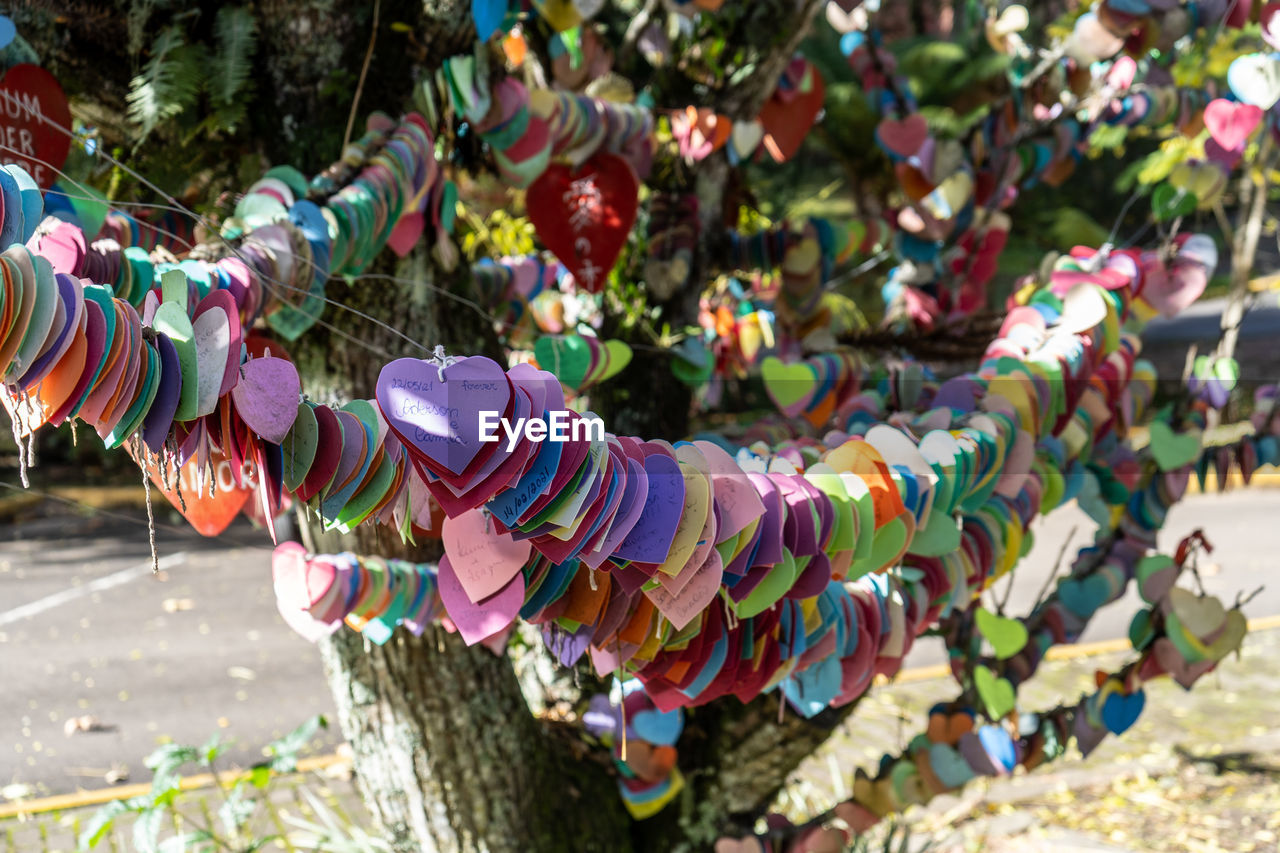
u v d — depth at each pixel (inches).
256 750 156.9
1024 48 96.7
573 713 92.9
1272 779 146.2
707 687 51.4
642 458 39.7
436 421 32.8
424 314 71.1
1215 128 74.8
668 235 88.1
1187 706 177.8
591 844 83.5
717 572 40.9
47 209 49.9
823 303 101.1
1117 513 87.7
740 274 110.7
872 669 63.0
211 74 61.4
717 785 88.1
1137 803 140.0
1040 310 69.8
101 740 160.7
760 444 57.7
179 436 36.8
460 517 40.3
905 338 97.4
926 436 55.5
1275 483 378.3
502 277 86.7
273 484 36.7
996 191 94.5
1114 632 221.8
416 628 62.6
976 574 64.9
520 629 95.0
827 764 150.3
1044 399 63.4
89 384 32.0
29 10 59.6
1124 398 82.4
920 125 87.9
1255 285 266.5
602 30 90.0
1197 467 85.7
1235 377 83.9
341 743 159.8
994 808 139.2
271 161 66.8
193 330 34.9
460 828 78.7
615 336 90.7
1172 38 79.4
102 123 67.6
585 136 73.6
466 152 76.0
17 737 161.5
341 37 66.1
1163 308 78.9
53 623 227.8
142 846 85.3
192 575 271.4
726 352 98.4
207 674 193.9
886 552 50.8
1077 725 80.8
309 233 52.0
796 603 52.7
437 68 69.7
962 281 100.2
